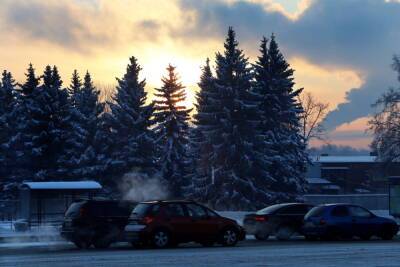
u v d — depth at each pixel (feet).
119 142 186.29
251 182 170.60
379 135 195.42
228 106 175.63
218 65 179.63
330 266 48.19
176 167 191.01
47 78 181.57
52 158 178.91
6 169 183.83
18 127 182.09
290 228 85.87
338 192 323.16
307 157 191.83
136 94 188.03
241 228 73.87
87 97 202.49
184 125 197.36
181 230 69.87
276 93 188.14
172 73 200.95
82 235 74.13
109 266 48.60
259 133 175.63
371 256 57.21
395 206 127.95
